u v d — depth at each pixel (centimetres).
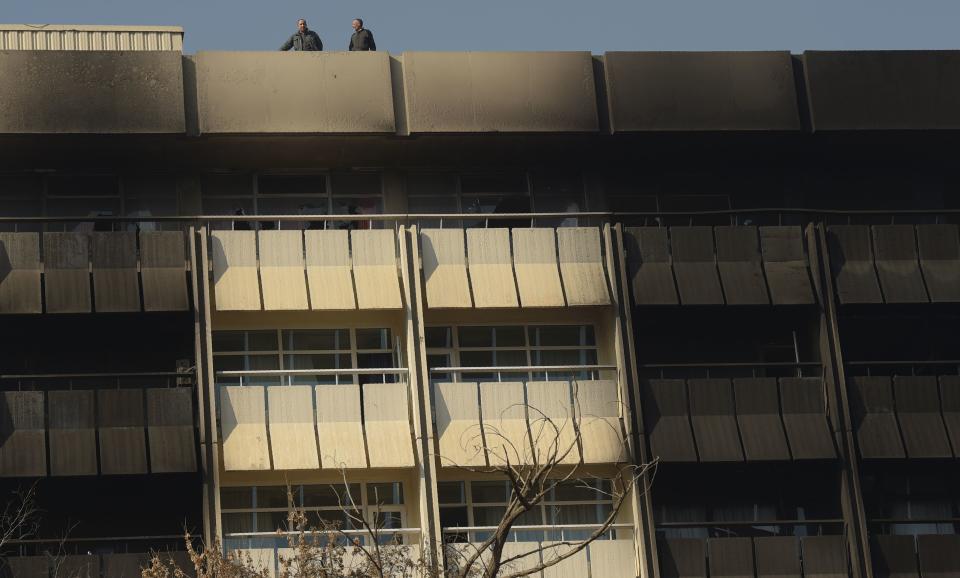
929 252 4922
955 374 4981
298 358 4797
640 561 4588
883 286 4872
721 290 4800
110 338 4747
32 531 4488
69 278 4594
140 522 4619
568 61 4900
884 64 5003
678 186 5091
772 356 4956
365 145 4850
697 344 4959
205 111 4731
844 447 4738
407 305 4703
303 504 4684
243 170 4928
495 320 4881
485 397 4669
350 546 4597
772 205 5112
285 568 4147
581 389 4709
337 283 4706
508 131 4825
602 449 4653
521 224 4984
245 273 4675
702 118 4897
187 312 4628
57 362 4716
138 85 4725
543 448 4638
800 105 4969
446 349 4853
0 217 4703
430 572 4053
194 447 4503
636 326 4947
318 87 4791
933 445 4769
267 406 4594
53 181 4850
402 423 4628
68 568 4375
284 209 4919
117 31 5009
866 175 5166
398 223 4894
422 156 4941
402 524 4700
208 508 4444
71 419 4497
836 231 4909
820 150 5066
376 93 4803
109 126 4684
